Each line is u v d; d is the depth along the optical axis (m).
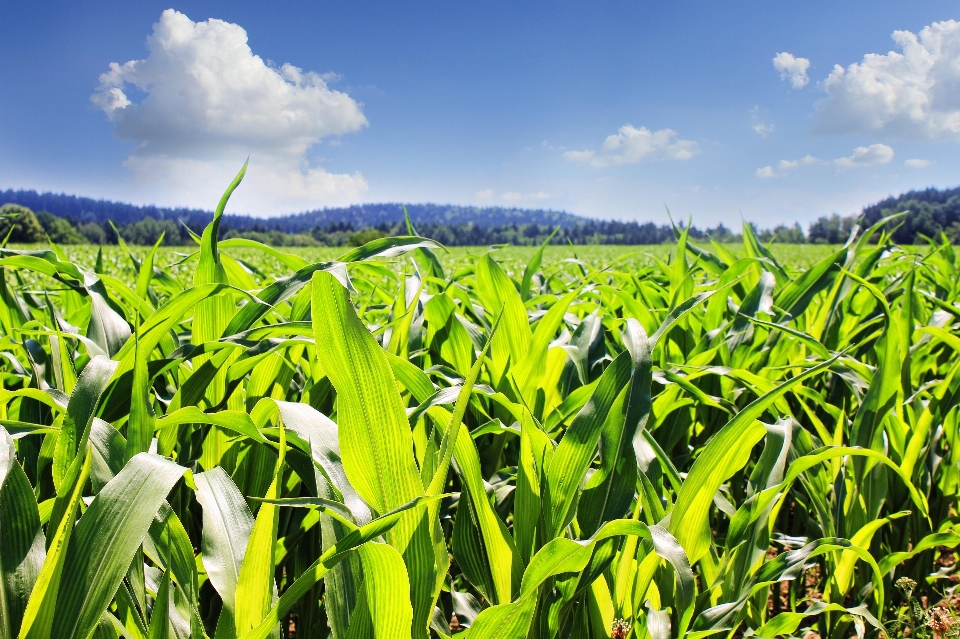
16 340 1.94
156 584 1.00
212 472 0.95
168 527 0.87
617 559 1.11
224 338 1.26
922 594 1.93
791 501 2.26
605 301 2.87
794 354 2.41
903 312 1.88
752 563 1.16
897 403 1.75
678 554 0.93
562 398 1.83
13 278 4.30
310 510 1.24
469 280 3.32
